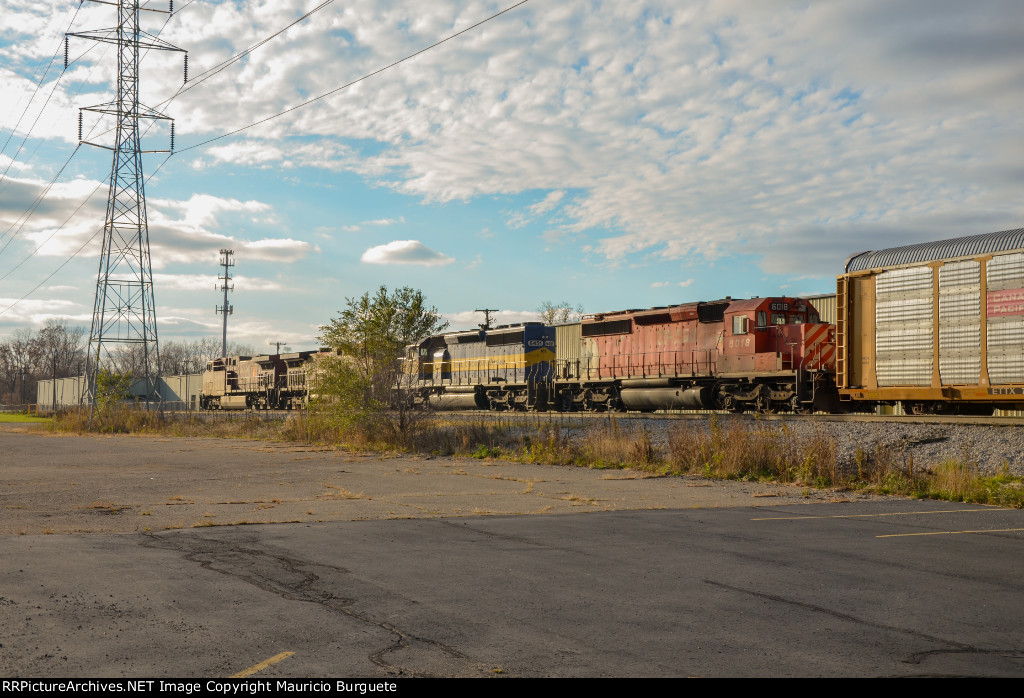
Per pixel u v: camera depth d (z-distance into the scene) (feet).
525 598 23.07
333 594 23.43
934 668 17.15
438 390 152.46
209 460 77.41
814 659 17.75
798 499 47.32
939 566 27.73
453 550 30.40
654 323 114.62
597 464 67.21
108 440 120.57
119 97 163.53
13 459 80.79
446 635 19.43
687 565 27.78
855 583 25.09
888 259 74.49
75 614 21.03
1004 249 64.64
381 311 92.99
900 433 65.31
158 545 31.27
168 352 616.80
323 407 97.09
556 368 133.90
